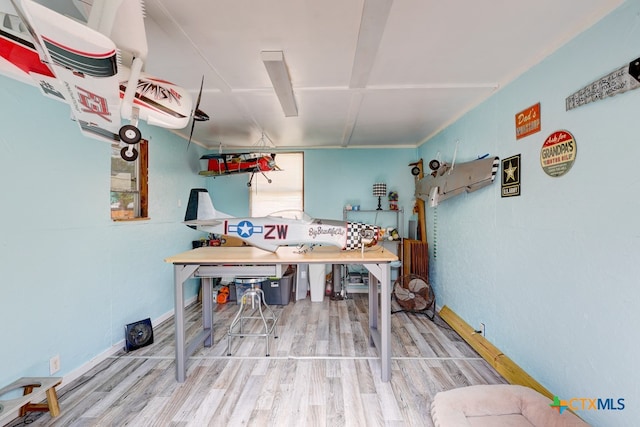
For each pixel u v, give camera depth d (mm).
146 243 3213
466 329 2949
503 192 2379
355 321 3504
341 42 1802
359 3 1447
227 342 2922
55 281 2113
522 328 2154
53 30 980
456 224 3277
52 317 2086
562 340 1775
